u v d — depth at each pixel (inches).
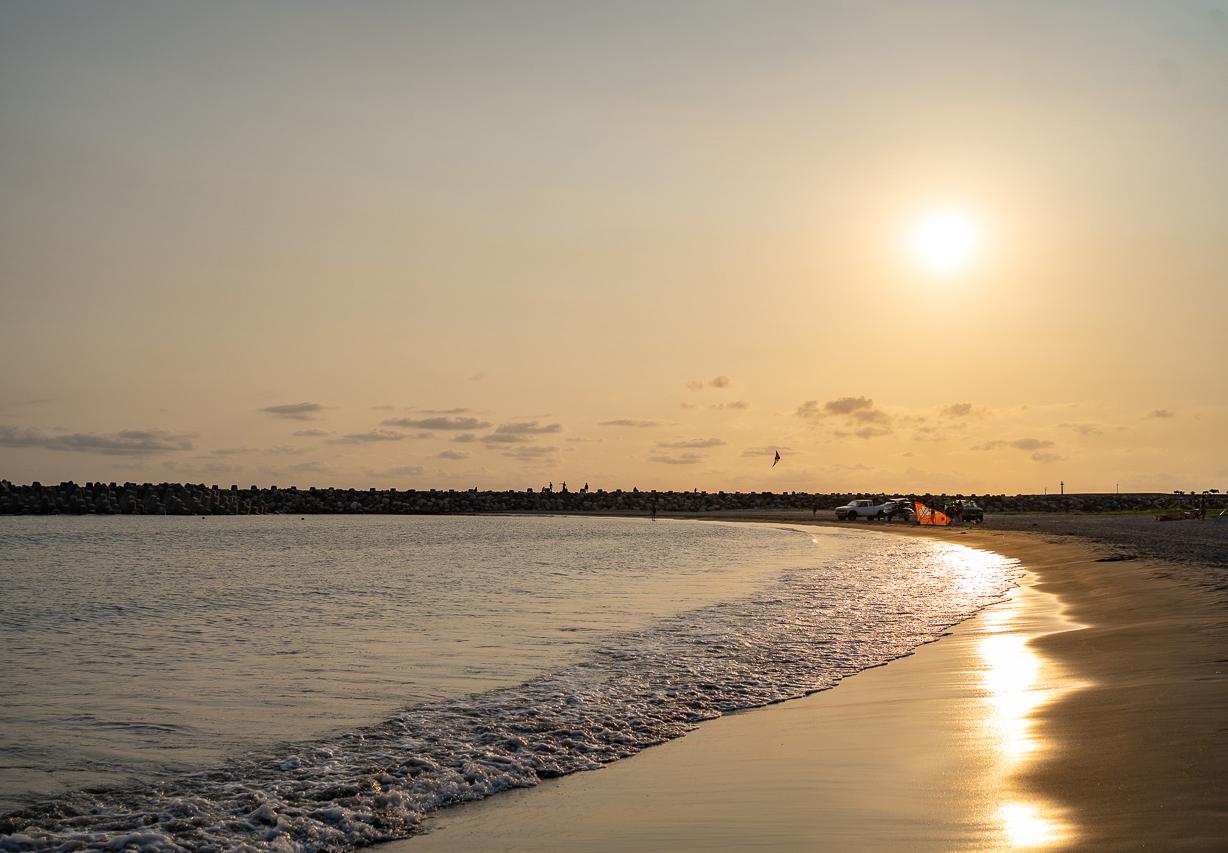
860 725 447.2
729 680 589.3
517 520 5664.4
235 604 1175.0
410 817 348.2
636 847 299.0
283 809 359.9
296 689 600.4
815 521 4274.1
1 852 320.8
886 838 287.1
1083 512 4815.5
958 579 1266.0
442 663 684.1
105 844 327.9
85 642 847.7
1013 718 427.8
